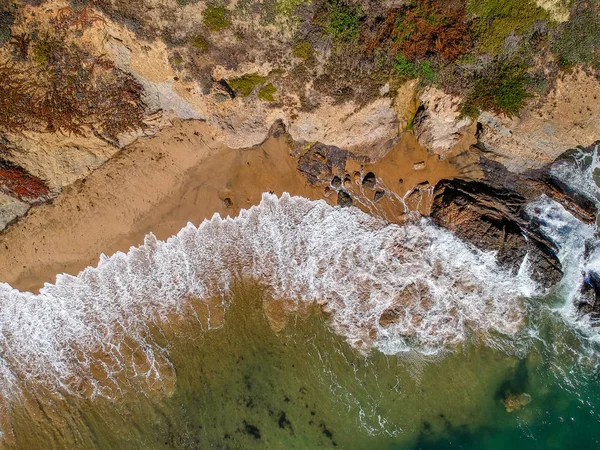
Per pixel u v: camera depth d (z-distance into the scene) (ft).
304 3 31.83
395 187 37.40
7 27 30.96
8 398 38.11
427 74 33.68
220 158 36.83
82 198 36.09
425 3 32.17
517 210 37.09
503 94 33.96
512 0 32.09
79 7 30.94
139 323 38.14
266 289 38.24
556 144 35.78
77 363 38.09
